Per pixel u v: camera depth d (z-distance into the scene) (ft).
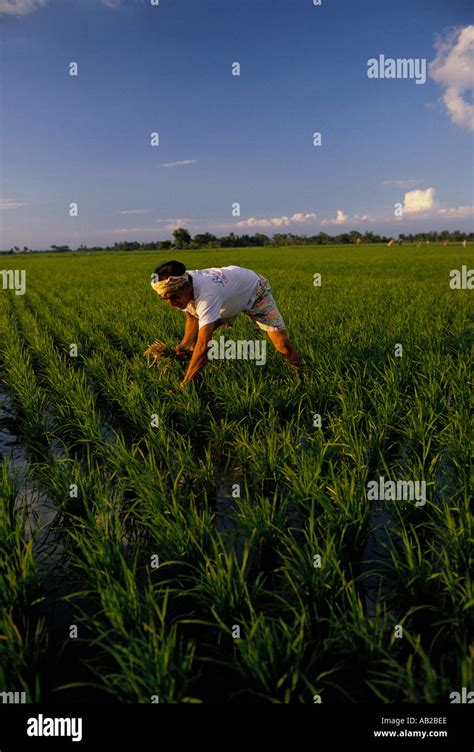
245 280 16.87
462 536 9.29
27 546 9.21
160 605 9.04
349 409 15.56
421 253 152.56
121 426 17.54
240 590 8.56
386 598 9.01
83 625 8.66
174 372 19.54
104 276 80.07
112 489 12.65
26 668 7.61
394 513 10.96
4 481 11.76
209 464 12.94
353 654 7.86
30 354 26.50
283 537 10.29
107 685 7.52
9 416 18.70
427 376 19.47
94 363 22.07
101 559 9.30
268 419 15.30
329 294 45.09
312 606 8.69
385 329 26.43
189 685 7.49
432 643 7.72
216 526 11.05
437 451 13.50
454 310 32.94
